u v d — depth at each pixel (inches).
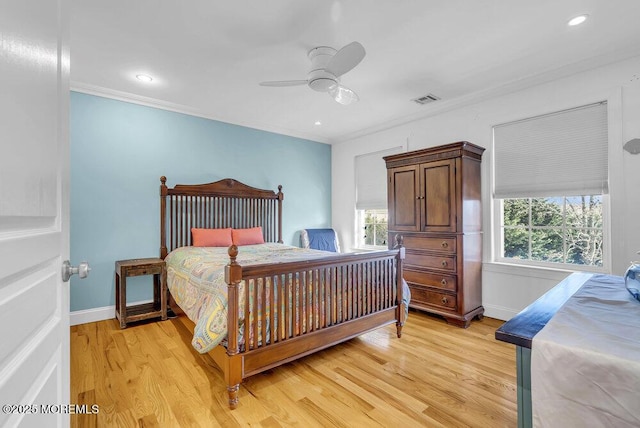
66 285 33.7
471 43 90.4
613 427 28.8
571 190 108.3
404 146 165.0
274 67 104.7
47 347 27.7
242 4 73.2
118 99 129.1
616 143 98.0
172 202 141.9
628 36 86.7
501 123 126.0
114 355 95.1
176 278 116.3
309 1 72.3
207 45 91.0
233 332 70.9
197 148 151.6
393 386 78.2
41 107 26.2
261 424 64.2
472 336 110.4
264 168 176.9
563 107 109.4
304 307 86.9
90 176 123.3
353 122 167.2
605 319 40.3
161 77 112.4
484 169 131.0
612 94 99.0
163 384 79.2
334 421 65.1
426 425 63.6
